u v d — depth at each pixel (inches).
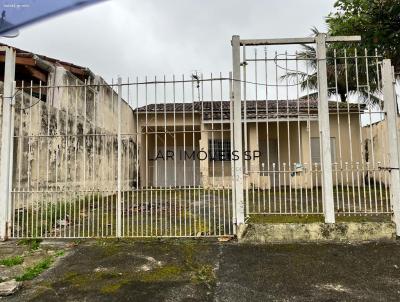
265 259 153.3
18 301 115.4
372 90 365.1
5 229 189.6
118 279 133.3
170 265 147.9
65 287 126.5
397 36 350.9
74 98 358.9
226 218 243.4
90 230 212.7
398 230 177.3
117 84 193.0
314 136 479.8
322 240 177.9
